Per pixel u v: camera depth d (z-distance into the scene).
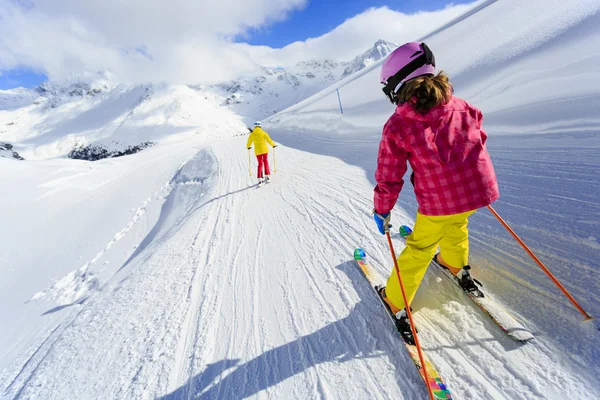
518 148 4.10
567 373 1.47
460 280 2.09
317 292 2.67
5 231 13.03
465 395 1.54
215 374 2.09
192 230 5.07
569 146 3.63
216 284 3.21
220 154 13.95
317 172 6.79
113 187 17.84
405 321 1.92
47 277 9.35
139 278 3.85
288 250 3.59
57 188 17.75
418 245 1.82
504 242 2.46
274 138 15.47
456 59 10.44
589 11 7.02
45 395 2.38
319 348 2.08
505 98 5.83
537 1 12.30
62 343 3.09
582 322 1.66
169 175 16.36
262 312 2.61
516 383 1.51
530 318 1.80
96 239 11.31
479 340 1.78
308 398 1.76
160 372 2.23
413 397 1.60
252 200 5.99
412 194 4.02
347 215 4.11
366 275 2.61
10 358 4.27
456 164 1.51
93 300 4.12
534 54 6.71
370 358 1.90
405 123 1.54
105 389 2.22
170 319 2.81
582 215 2.42
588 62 5.14
